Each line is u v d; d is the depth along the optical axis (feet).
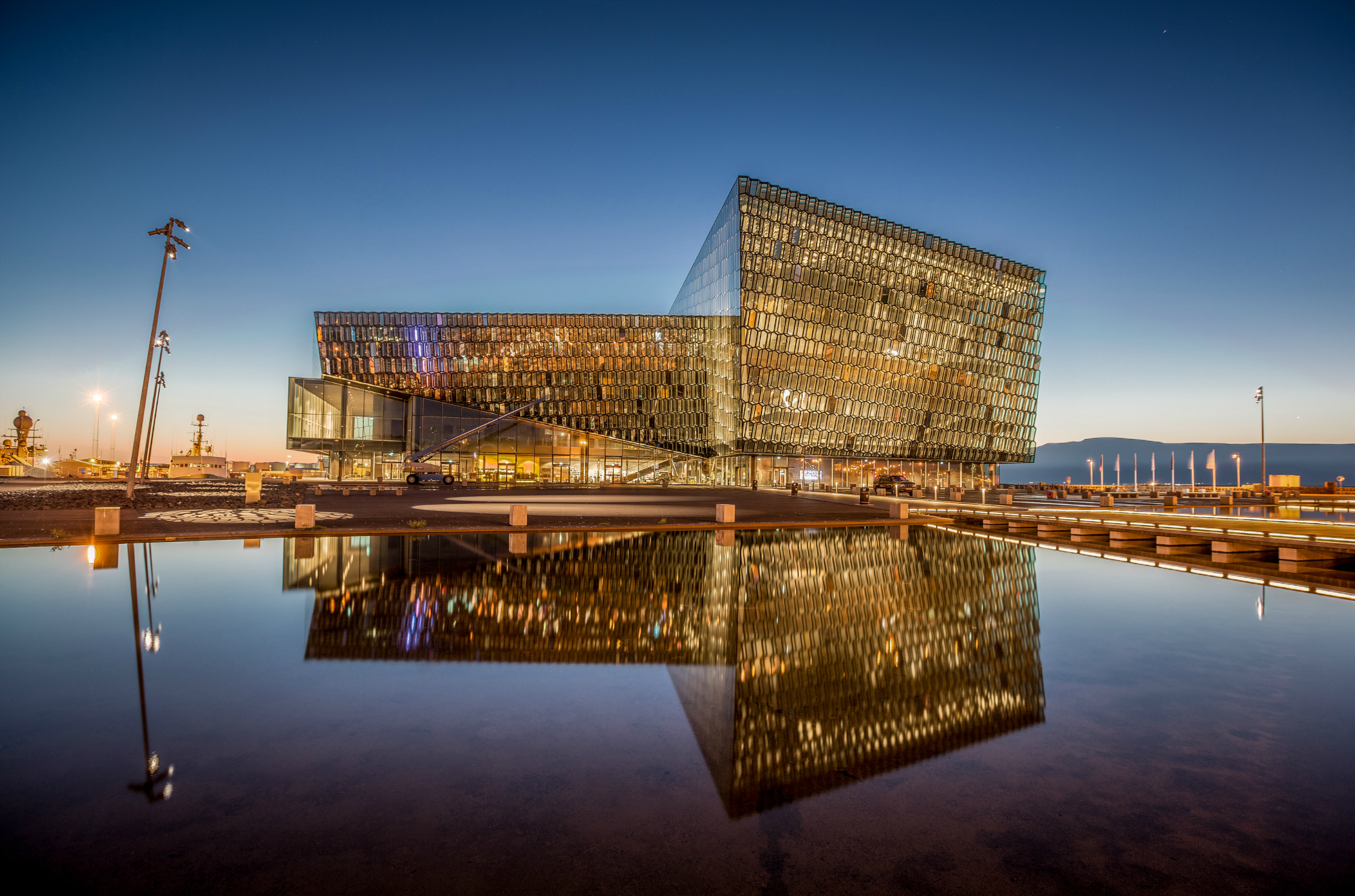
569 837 11.19
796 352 215.31
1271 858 10.65
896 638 25.20
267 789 12.63
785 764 14.21
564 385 226.17
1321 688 19.44
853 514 90.74
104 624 25.79
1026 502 138.51
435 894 9.55
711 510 96.94
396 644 23.31
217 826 11.30
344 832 11.18
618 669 20.89
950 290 244.22
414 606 29.55
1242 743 15.39
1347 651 23.68
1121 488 213.05
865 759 14.49
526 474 224.12
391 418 224.33
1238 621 28.37
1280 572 43.47
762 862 10.50
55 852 10.37
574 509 96.22
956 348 245.45
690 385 229.66
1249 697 18.58
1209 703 18.11
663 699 18.16
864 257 227.81
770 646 23.93
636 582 36.37
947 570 43.16
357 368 219.41
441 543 53.57
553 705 17.57
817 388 219.41
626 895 9.55
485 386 224.12
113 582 34.96
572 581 36.45
